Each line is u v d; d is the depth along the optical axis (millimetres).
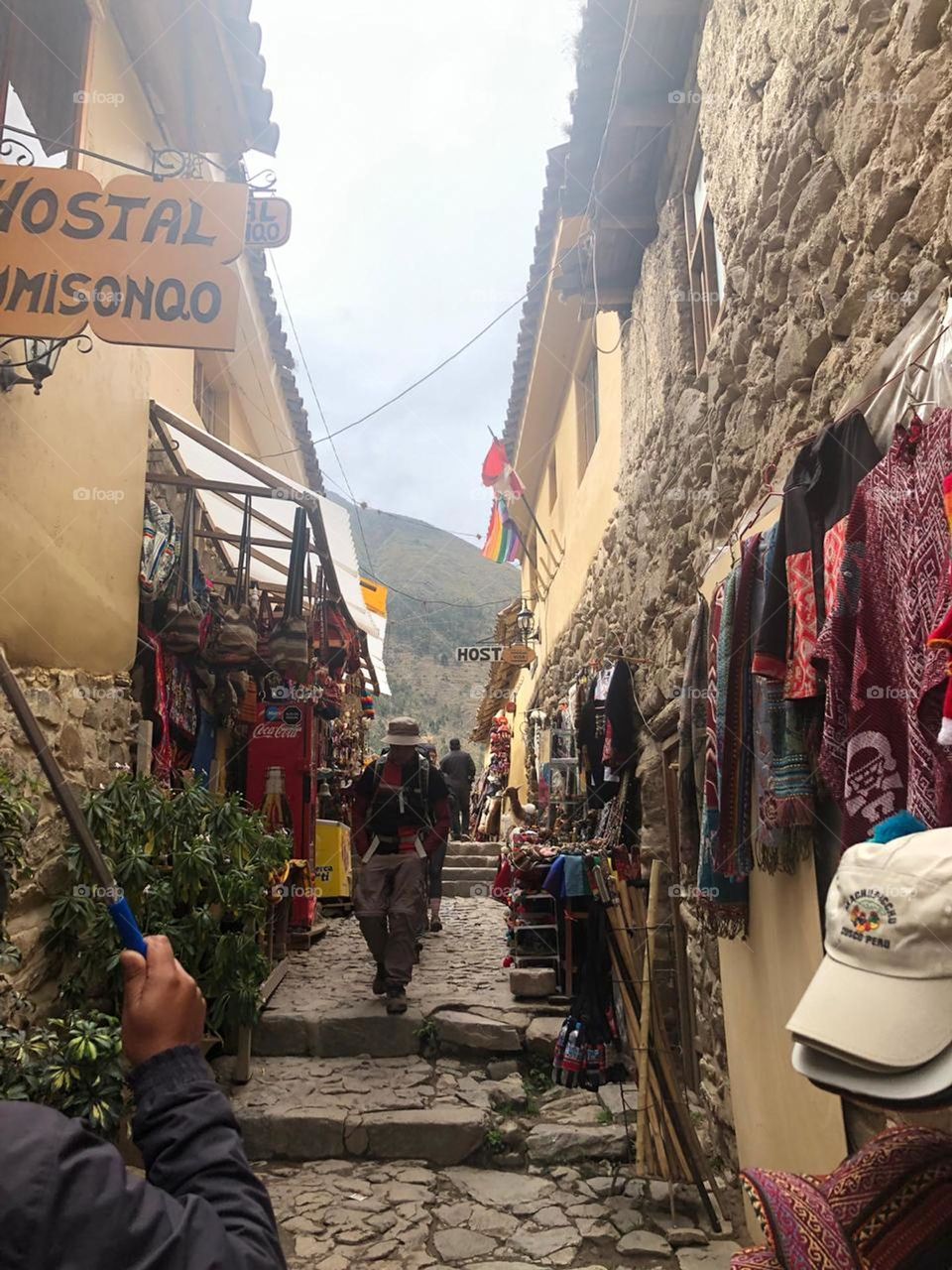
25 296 3250
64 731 3939
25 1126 777
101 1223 734
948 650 1586
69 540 4031
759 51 3594
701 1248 3451
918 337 2209
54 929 3658
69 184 3338
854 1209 1210
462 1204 3822
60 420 3939
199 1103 907
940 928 1085
